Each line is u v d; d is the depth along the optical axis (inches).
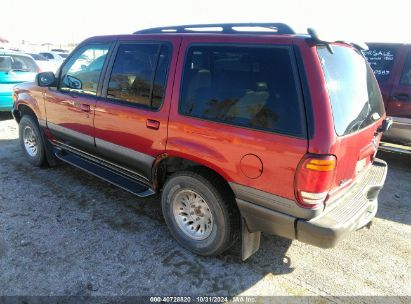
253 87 97.8
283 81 92.1
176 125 114.2
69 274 109.6
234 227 111.3
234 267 117.0
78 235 131.0
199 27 123.3
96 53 149.9
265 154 93.7
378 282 113.0
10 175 184.1
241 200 103.3
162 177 132.6
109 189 171.6
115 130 137.9
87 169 158.2
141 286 106.3
